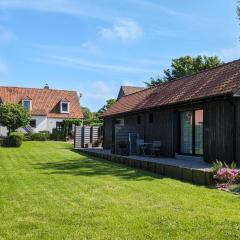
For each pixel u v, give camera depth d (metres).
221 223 8.19
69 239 7.27
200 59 61.03
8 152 29.16
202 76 22.23
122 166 19.55
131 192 11.70
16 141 35.38
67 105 59.56
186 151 21.34
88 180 14.26
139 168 18.58
